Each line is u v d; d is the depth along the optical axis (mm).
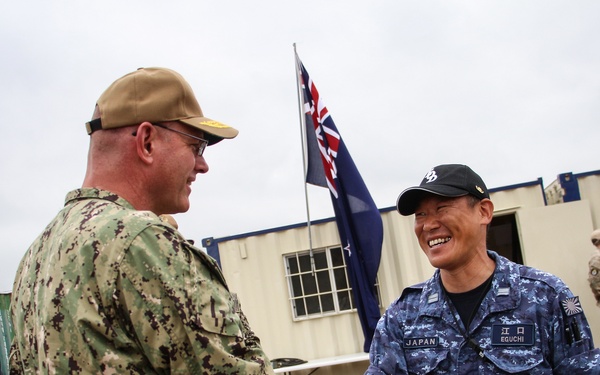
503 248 11797
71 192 2277
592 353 2957
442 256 3172
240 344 2062
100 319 1961
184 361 1985
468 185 3201
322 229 10766
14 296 2303
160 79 2312
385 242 10711
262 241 10820
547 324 3061
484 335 3113
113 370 1944
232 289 10734
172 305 1979
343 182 10594
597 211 10773
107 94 2287
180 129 2334
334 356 10453
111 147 2260
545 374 2988
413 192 3219
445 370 3170
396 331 3389
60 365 1957
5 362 9281
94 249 2014
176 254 2037
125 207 2186
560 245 10391
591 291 10094
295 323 10594
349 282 10609
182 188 2365
